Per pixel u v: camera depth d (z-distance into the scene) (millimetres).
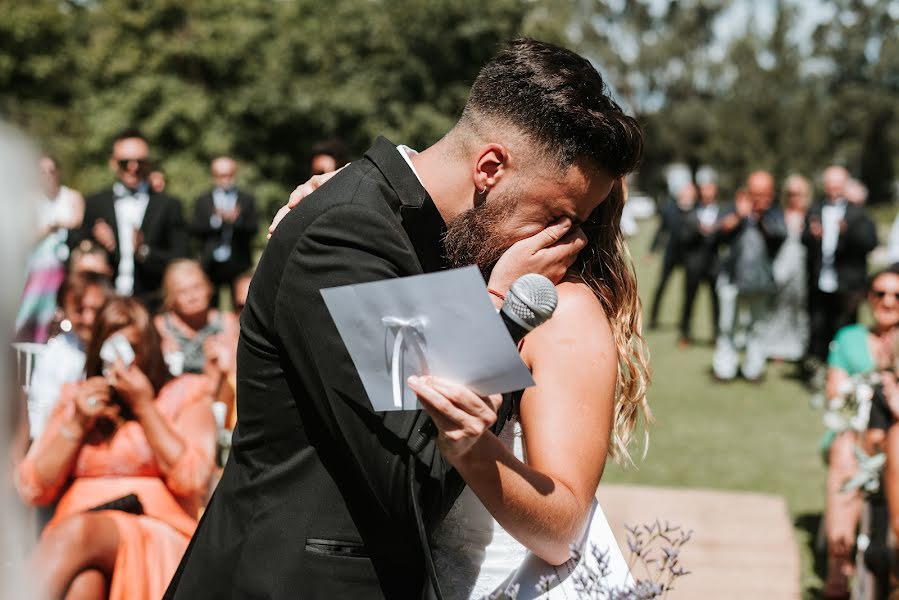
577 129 1454
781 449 6766
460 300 1241
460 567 1668
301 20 25625
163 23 25812
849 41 55375
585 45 56969
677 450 6688
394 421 1412
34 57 25453
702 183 11242
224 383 3977
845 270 8531
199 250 9266
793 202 9727
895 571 3174
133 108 24984
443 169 1543
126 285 7176
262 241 23266
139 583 2512
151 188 7363
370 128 24078
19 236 784
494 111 1493
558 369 1503
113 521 2566
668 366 10070
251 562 1501
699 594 3875
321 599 1467
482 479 1346
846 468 4133
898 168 51750
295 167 25797
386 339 1313
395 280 1268
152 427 2887
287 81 24812
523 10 23828
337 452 1488
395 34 23828
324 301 1389
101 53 25594
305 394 1496
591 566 1590
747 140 51344
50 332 3863
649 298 16469
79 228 6344
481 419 1297
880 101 51344
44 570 2387
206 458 2990
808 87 54094
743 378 9422
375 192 1492
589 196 1510
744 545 4434
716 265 11125
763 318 9156
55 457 2850
